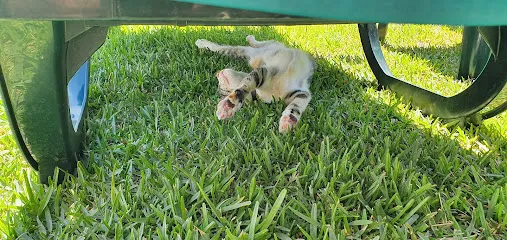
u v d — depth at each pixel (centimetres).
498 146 131
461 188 107
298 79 157
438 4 49
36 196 99
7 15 73
